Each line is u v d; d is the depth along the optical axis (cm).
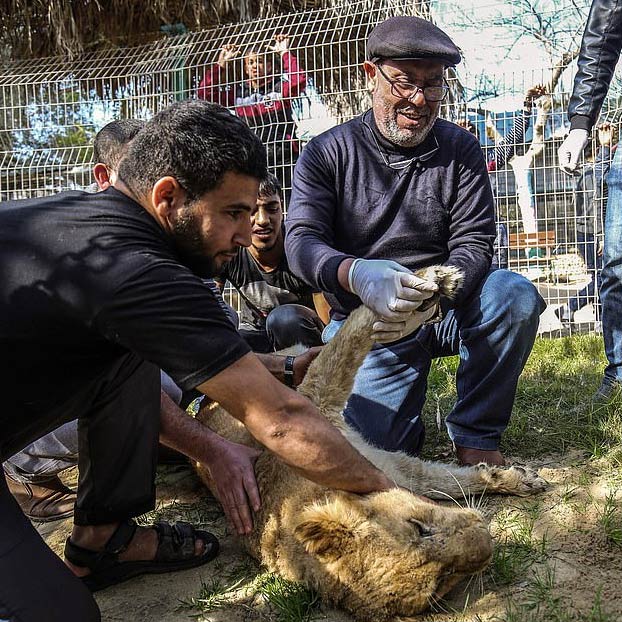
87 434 241
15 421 198
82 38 902
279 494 257
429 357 345
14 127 779
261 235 377
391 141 319
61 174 793
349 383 290
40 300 182
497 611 220
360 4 731
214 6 847
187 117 188
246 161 188
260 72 701
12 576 181
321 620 227
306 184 327
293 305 389
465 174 326
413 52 296
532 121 693
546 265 778
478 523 225
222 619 234
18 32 935
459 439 319
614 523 256
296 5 834
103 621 238
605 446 322
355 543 223
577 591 225
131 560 258
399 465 305
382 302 257
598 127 642
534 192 734
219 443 276
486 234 324
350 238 334
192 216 191
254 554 266
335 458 202
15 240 187
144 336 181
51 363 191
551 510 275
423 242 331
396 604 219
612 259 367
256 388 186
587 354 502
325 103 716
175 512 315
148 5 874
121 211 191
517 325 302
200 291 186
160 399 261
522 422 360
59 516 313
